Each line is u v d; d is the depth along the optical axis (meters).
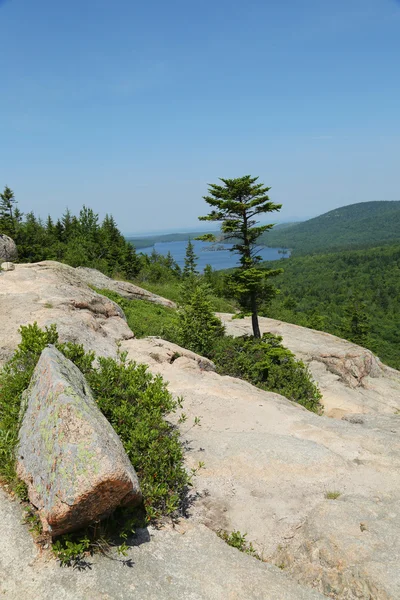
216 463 6.86
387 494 6.21
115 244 60.19
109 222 67.44
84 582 4.03
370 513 5.52
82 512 4.12
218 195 20.45
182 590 4.12
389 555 4.57
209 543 5.01
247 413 9.22
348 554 4.66
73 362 6.72
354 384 19.70
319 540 5.01
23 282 14.50
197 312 20.25
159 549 4.70
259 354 17.58
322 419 9.62
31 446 4.93
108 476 4.04
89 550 4.41
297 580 4.67
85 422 4.44
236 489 6.29
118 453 4.49
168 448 5.70
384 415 10.89
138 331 18.70
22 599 3.79
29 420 5.30
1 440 5.50
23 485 4.93
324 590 4.45
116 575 4.18
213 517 5.69
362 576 4.35
